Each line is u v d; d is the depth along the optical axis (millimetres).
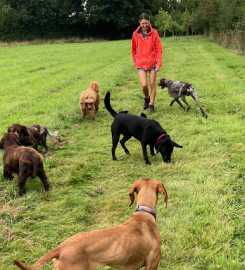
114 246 2213
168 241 3045
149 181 2932
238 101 7812
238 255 2791
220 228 3141
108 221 3471
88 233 2252
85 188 4238
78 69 15375
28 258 2938
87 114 7867
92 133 6551
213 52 20156
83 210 3682
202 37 36875
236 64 13820
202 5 35031
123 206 3736
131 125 5008
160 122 6922
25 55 23828
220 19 27266
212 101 8203
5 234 3291
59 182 4406
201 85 10172
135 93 9859
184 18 37781
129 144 5961
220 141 5535
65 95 9805
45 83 12109
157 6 56781
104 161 5152
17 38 46438
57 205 3807
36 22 47531
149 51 7305
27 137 5219
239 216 3340
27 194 4082
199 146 5387
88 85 11172
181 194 3857
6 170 4414
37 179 4516
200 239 3012
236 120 6457
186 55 19141
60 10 48531
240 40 19297
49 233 3285
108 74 13289
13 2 48125
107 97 5312
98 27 53812
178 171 4562
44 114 7844
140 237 2340
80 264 2094
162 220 3381
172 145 4773
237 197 3688
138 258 2334
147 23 7145
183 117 7098
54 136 6059
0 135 6258
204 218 3328
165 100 8977
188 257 2822
